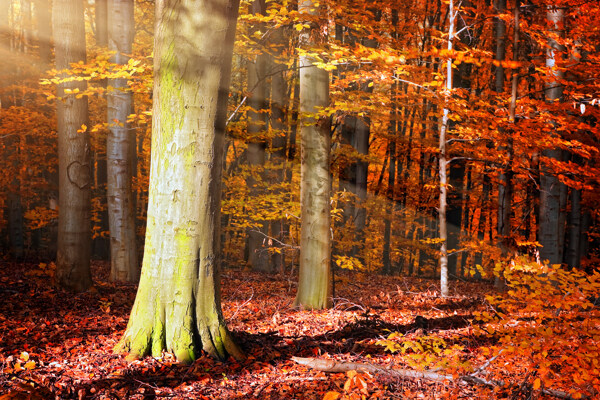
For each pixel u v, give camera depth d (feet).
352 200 52.44
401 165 72.95
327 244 30.89
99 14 46.78
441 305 33.76
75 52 28.19
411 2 41.42
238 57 56.03
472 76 58.44
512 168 33.30
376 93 36.42
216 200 17.67
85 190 28.63
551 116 29.04
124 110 37.47
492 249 37.70
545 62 32.01
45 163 51.13
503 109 30.99
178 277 17.11
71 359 16.69
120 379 15.10
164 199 17.03
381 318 27.81
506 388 15.06
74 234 28.40
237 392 15.21
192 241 17.17
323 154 30.55
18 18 57.62
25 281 28.43
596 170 29.73
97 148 53.67
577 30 29.25
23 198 59.16
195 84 16.53
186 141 16.75
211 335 17.53
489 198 62.64
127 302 28.35
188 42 16.35
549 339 13.05
